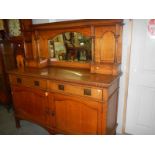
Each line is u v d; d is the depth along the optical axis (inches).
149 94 67.4
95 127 59.6
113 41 61.9
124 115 74.5
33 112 77.7
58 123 69.6
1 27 103.5
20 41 95.0
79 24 66.4
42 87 69.1
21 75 74.3
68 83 60.6
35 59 82.4
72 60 77.9
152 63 63.9
